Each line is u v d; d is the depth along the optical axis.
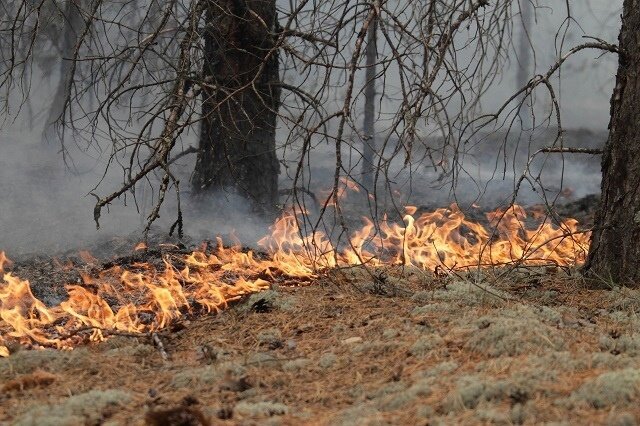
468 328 6.08
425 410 4.66
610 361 5.28
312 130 7.38
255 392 5.30
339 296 7.49
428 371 5.34
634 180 7.76
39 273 9.58
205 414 4.83
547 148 7.72
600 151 8.04
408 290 7.76
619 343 5.81
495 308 6.84
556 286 7.93
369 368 5.61
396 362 5.67
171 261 9.20
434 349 5.77
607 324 6.53
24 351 6.14
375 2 7.55
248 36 11.81
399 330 6.29
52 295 8.45
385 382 5.32
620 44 7.95
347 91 7.29
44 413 4.88
